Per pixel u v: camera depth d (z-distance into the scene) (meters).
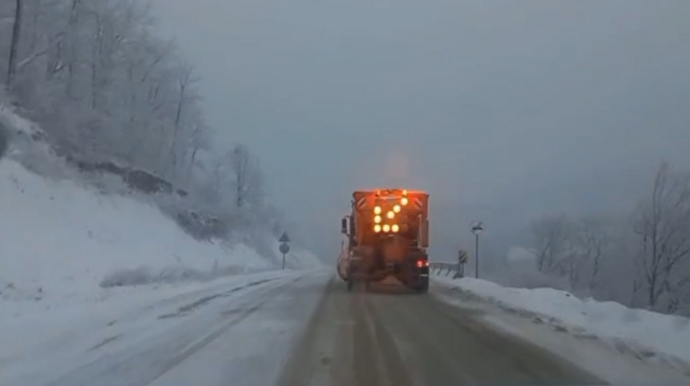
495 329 15.49
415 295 25.39
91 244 34.16
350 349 12.48
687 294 57.75
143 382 9.48
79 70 46.94
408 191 28.16
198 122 62.56
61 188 37.44
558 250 71.50
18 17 40.91
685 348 12.59
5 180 33.28
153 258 38.12
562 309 19.89
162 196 52.59
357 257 27.36
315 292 26.22
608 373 10.43
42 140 39.66
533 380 9.93
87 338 12.95
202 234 54.62
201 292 24.47
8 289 20.19
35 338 12.52
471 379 9.98
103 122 47.53
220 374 10.11
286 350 12.27
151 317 16.58
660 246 59.41
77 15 46.97
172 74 58.53
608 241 69.94
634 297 61.09
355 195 28.20
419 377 10.11
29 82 42.72
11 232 29.06
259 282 32.50
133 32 52.31
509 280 57.41
